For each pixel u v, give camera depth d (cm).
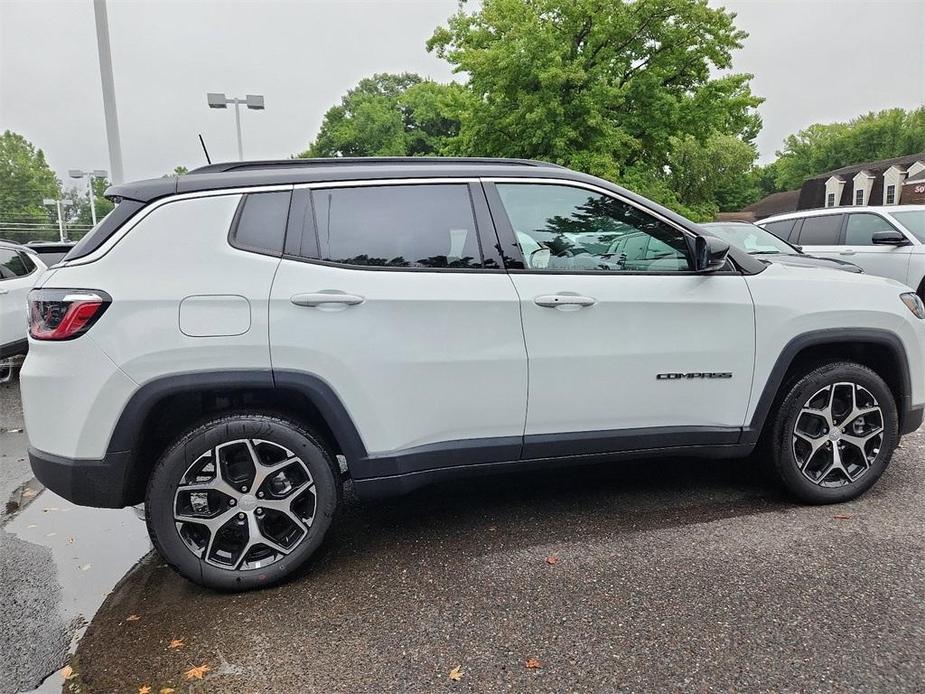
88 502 254
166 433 277
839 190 5194
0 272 731
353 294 266
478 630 238
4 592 280
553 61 1549
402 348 273
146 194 262
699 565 279
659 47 1747
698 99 1775
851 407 336
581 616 244
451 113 1944
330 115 5941
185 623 250
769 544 296
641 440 309
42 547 329
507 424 291
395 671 217
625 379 300
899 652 217
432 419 282
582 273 297
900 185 4519
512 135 1706
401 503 361
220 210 265
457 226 286
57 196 7138
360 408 272
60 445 250
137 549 325
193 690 211
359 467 277
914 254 776
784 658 216
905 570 269
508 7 1623
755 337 315
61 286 249
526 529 322
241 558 269
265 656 227
